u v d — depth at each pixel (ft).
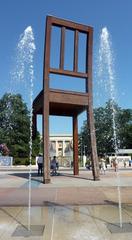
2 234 21.99
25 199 36.78
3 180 62.54
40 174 79.30
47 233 22.03
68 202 34.35
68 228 23.21
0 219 26.53
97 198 36.81
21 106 222.69
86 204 32.96
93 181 57.72
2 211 29.89
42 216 27.45
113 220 25.41
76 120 75.20
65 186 49.42
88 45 63.72
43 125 57.57
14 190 45.24
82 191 42.96
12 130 215.51
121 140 267.18
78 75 62.23
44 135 57.11
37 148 213.66
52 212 29.09
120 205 31.83
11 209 30.81
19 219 26.45
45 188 47.06
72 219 26.07
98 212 28.63
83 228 23.12
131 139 270.46
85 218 26.32
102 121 262.67
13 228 23.54
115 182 55.47
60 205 32.65
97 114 264.31
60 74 60.75
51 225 24.22
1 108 223.71
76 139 75.36
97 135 260.83
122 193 40.70
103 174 81.20
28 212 29.25
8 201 35.50
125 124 271.08
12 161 181.37
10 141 212.64
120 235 21.18
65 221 25.43
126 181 57.36
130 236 20.94
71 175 74.33
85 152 261.03
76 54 62.59
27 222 25.36
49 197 38.11
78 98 61.52
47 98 58.54
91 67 63.36
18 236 21.42
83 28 63.36
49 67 59.57
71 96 60.80
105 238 20.59
